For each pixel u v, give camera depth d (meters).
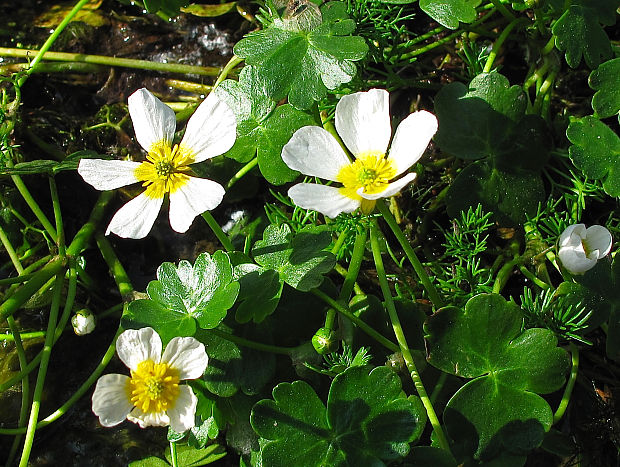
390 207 0.13
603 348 0.12
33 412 0.11
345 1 0.13
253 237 0.13
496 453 0.10
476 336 0.11
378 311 0.12
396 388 0.10
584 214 0.13
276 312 0.11
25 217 0.13
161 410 0.10
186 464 0.11
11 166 0.13
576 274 0.11
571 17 0.12
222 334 0.11
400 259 0.13
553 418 0.11
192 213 0.10
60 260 0.12
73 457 0.12
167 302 0.11
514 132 0.12
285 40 0.12
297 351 0.11
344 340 0.11
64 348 0.12
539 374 0.10
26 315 0.13
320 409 0.10
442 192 0.13
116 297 0.13
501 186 0.12
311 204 0.09
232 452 0.12
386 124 0.10
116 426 0.12
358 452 0.10
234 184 0.13
